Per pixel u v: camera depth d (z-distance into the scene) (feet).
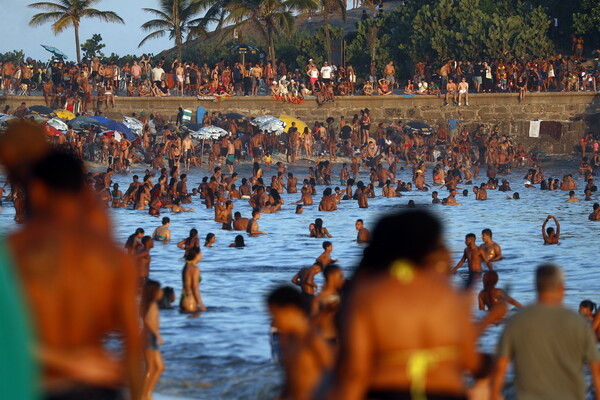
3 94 363.76
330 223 211.41
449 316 22.21
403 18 454.81
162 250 161.07
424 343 22.03
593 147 374.22
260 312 102.47
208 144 367.45
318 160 368.07
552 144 389.19
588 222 211.61
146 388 66.54
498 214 233.55
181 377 72.84
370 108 396.37
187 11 404.16
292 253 158.92
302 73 440.86
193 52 508.94
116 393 19.75
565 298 112.68
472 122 394.32
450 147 378.53
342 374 22.39
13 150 20.62
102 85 374.84
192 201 267.80
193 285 102.78
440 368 22.07
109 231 21.58
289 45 466.29
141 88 382.22
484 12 449.89
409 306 22.06
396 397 21.89
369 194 280.92
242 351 82.28
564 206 255.91
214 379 72.49
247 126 364.99
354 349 22.12
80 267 19.54
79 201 20.99
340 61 445.78
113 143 323.57
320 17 613.52
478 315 97.25
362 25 456.86
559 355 40.55
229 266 142.72
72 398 18.95
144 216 223.71
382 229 22.74
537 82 390.21
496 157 369.71
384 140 377.50
